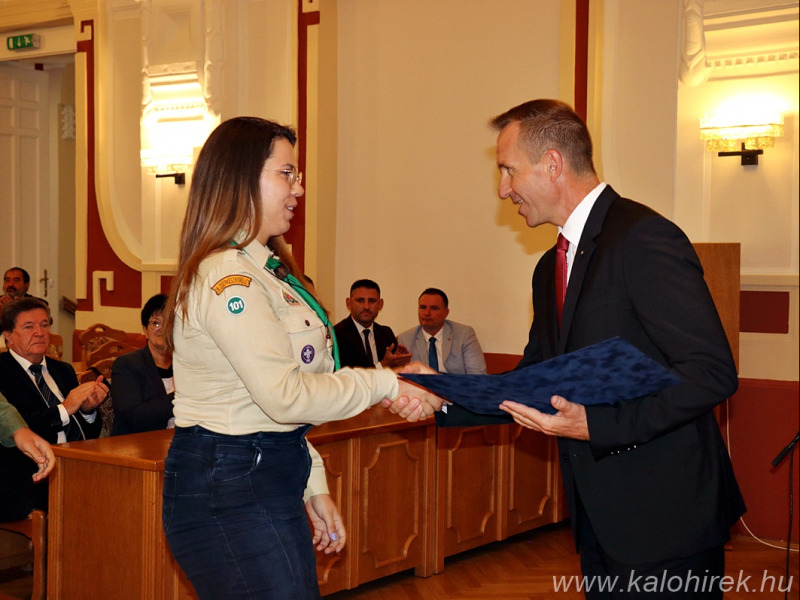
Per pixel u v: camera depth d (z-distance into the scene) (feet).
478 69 18.94
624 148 16.62
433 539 13.56
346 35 20.54
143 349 12.80
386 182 20.11
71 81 30.45
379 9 20.12
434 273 19.57
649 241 5.86
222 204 5.82
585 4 17.13
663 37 16.21
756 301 15.58
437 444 13.65
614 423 5.66
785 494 15.38
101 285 23.86
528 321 18.44
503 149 6.57
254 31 21.04
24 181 27.35
